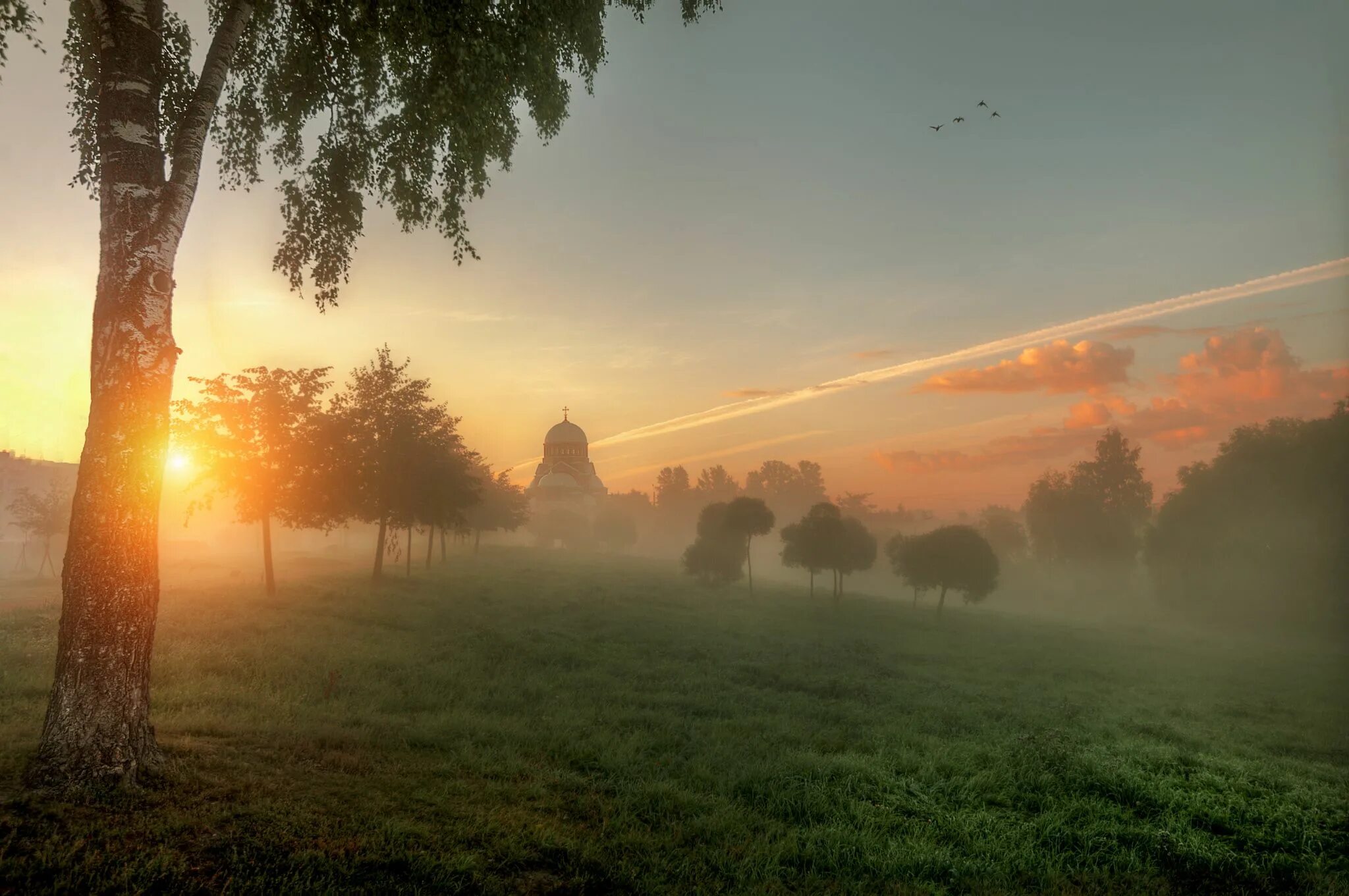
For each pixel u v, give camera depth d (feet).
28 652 47.34
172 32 31.35
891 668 82.43
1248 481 186.60
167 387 23.32
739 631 107.34
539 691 52.54
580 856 21.26
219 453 93.91
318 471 102.27
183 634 59.16
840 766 35.27
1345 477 166.30
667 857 22.38
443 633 75.51
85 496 21.81
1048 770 36.06
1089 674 90.53
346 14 30.96
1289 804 31.35
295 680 46.88
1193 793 32.81
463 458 136.05
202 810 20.12
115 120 23.48
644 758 34.94
